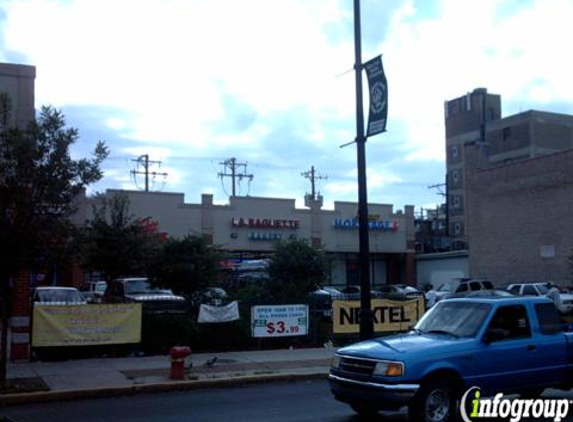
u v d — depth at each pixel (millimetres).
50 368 14664
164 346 17062
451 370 8820
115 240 23219
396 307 19703
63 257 12430
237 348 18078
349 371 9234
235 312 18000
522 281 42312
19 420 10172
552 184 40719
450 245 66188
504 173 44219
